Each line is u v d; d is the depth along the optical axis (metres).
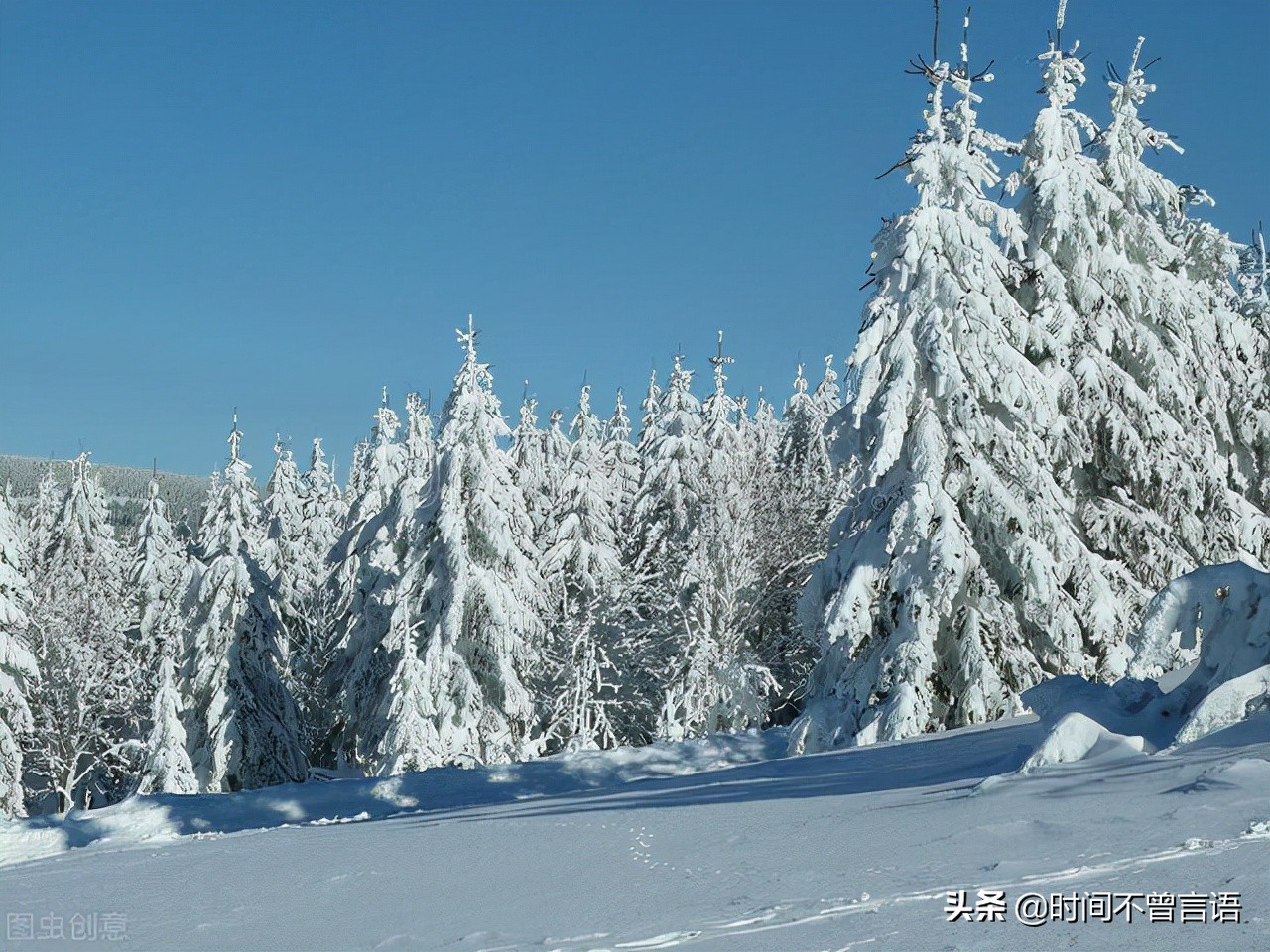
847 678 21.30
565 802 12.61
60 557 54.44
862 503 21.94
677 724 33.03
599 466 55.25
